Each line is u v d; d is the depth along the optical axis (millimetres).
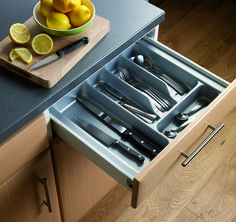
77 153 1228
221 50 2527
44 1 1086
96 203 1774
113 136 1216
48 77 979
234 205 1771
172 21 2729
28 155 1045
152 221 1711
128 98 1334
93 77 1338
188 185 1835
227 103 1108
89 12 1070
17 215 1176
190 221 1709
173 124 1263
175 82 1343
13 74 1031
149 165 893
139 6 1258
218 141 2027
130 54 1410
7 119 922
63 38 1096
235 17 2783
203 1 2895
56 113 1093
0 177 994
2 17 1179
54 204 1338
